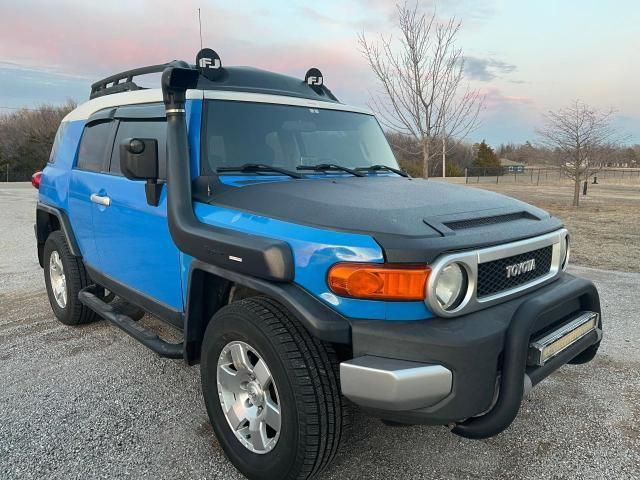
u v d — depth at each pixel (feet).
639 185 124.67
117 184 12.34
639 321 16.98
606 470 9.11
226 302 10.08
